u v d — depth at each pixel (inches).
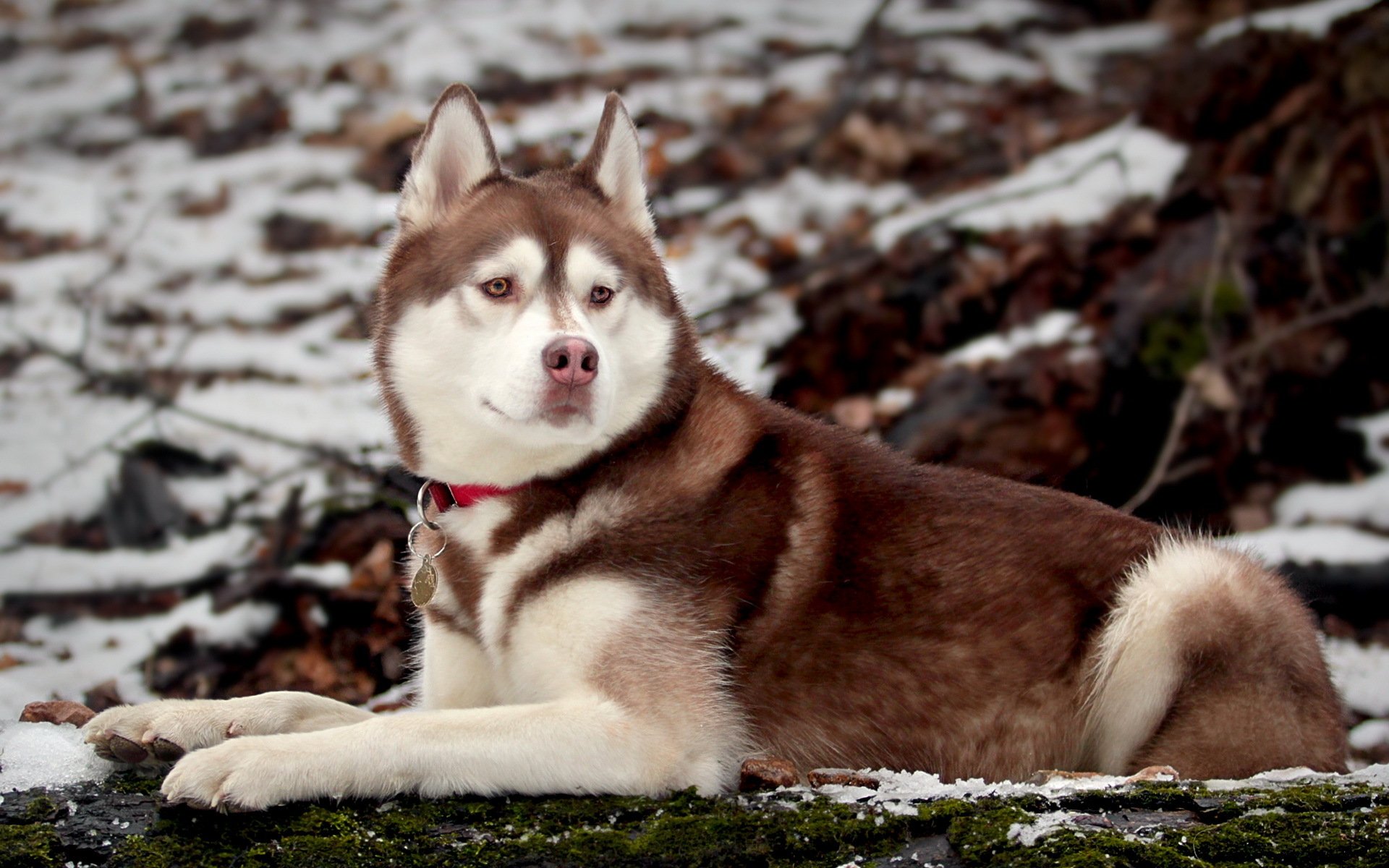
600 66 698.8
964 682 239.1
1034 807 202.8
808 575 238.5
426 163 252.8
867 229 525.3
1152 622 239.9
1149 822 198.1
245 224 604.7
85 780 215.2
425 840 195.8
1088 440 441.1
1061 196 512.4
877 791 216.2
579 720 213.3
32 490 434.3
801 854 193.2
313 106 679.7
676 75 714.2
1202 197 498.9
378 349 251.8
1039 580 244.1
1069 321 470.0
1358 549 391.9
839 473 247.8
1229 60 524.4
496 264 235.5
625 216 262.2
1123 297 468.8
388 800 205.9
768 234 561.6
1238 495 436.8
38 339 525.0
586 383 224.2
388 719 208.1
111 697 340.8
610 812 204.1
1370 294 467.2
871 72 652.7
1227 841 189.2
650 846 194.1
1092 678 242.8
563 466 238.1
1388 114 492.7
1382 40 500.1
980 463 433.1
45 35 864.3
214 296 553.0
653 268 253.3
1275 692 237.9
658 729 217.5
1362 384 458.0
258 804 197.3
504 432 229.9
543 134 482.3
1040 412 444.5
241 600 378.0
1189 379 447.5
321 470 423.8
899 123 639.8
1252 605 241.1
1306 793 203.6
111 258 587.2
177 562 407.2
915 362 478.3
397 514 401.4
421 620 308.7
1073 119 636.1
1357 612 380.2
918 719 238.5
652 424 243.9
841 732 237.3
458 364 237.8
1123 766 242.8
